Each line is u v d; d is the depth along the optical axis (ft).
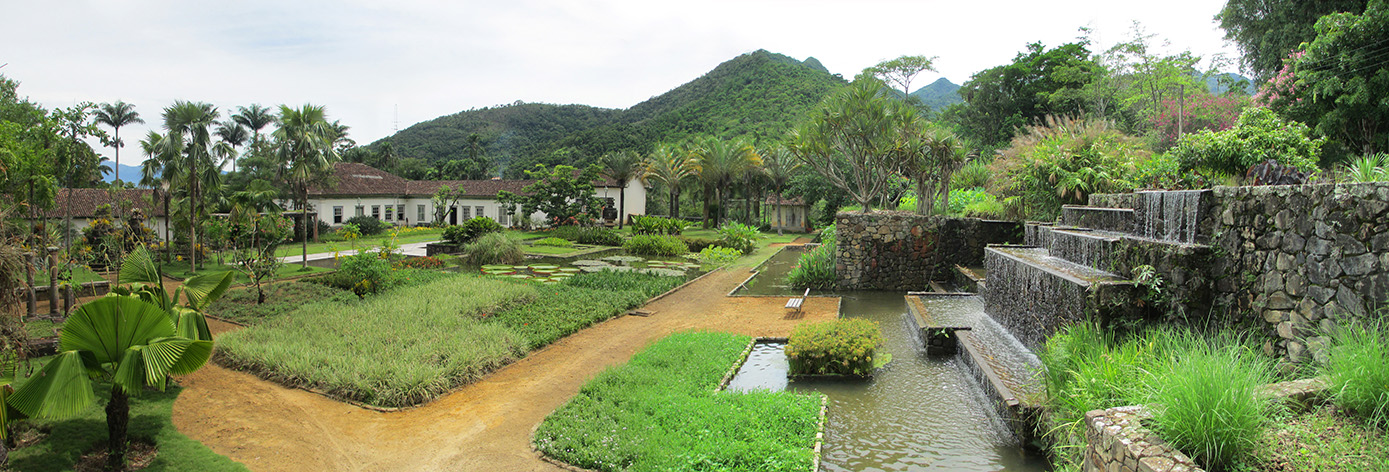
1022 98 136.15
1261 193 22.43
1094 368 20.43
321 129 86.89
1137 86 108.06
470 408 26.68
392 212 150.20
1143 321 25.26
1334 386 15.23
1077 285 26.66
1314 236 19.79
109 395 26.23
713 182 144.36
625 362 33.78
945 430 24.25
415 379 27.73
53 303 40.70
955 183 91.30
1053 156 55.11
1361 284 18.04
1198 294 24.71
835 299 53.83
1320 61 47.11
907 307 48.70
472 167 233.35
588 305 46.93
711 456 20.77
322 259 80.28
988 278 41.96
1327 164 50.65
